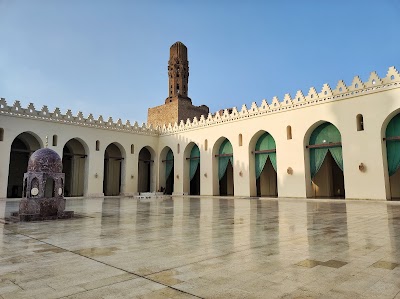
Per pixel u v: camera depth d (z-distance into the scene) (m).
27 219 11.23
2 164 26.05
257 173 28.59
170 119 43.16
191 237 7.52
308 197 24.33
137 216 12.60
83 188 32.78
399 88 20.25
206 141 32.25
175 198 28.34
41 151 12.62
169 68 47.78
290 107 25.77
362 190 21.50
